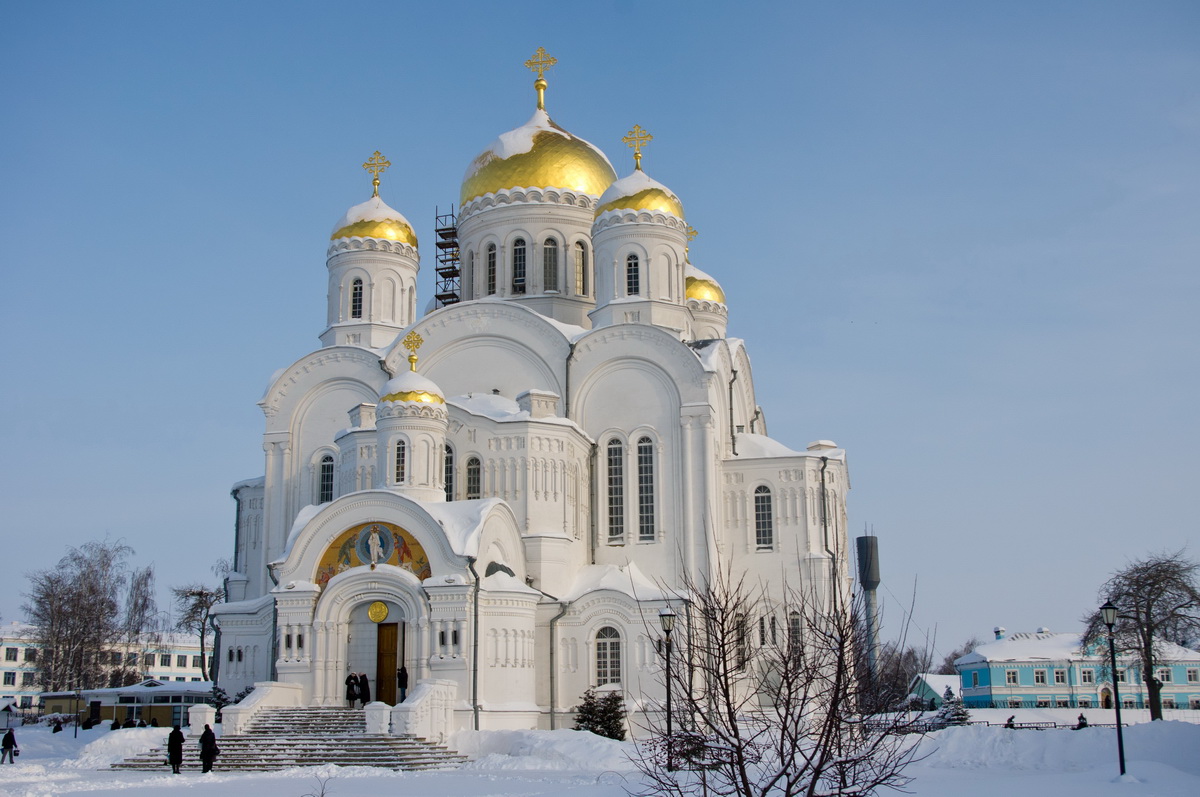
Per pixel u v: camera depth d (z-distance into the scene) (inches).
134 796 1215.6
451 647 1815.9
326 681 1861.5
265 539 2330.2
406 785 1331.2
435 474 2017.7
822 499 2331.4
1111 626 1384.1
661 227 2375.7
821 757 669.9
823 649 788.0
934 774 1437.0
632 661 1963.6
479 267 2581.2
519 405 2217.0
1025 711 2967.5
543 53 2758.4
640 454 2236.7
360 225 2546.8
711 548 2143.2
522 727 1857.8
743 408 2647.6
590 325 2534.5
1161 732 1626.5
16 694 5339.6
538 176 2568.9
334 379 2370.8
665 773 824.9
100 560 3700.8
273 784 1358.3
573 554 2138.3
